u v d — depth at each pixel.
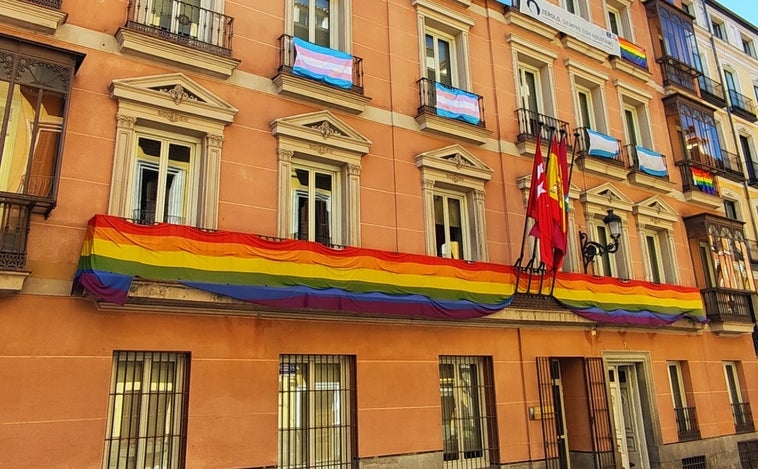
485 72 14.31
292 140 10.63
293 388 9.76
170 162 9.67
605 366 14.10
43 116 7.92
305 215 10.84
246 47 10.70
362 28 12.52
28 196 7.49
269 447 9.02
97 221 7.88
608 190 15.66
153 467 8.30
